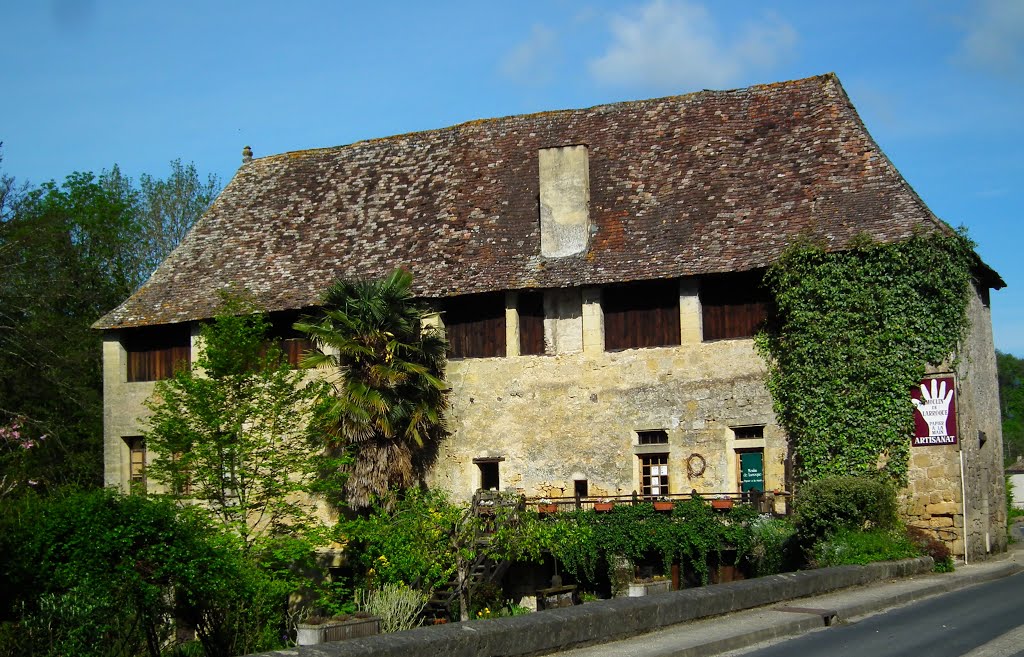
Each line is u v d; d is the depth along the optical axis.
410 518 23.61
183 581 18.50
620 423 26.03
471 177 30.14
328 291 26.89
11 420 37.62
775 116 27.97
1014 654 11.60
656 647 12.16
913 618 14.70
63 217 44.75
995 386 28.16
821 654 11.96
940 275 22.97
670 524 23.91
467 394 27.45
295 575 25.48
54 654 16.03
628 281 25.69
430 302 27.70
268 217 31.89
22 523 17.45
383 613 21.28
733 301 25.39
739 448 24.94
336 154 32.97
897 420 23.08
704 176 27.30
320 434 25.70
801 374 23.95
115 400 30.64
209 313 29.28
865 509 21.42
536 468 26.64
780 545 22.81
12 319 38.66
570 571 24.69
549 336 26.92
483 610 23.22
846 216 24.52
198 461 24.88
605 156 28.94
